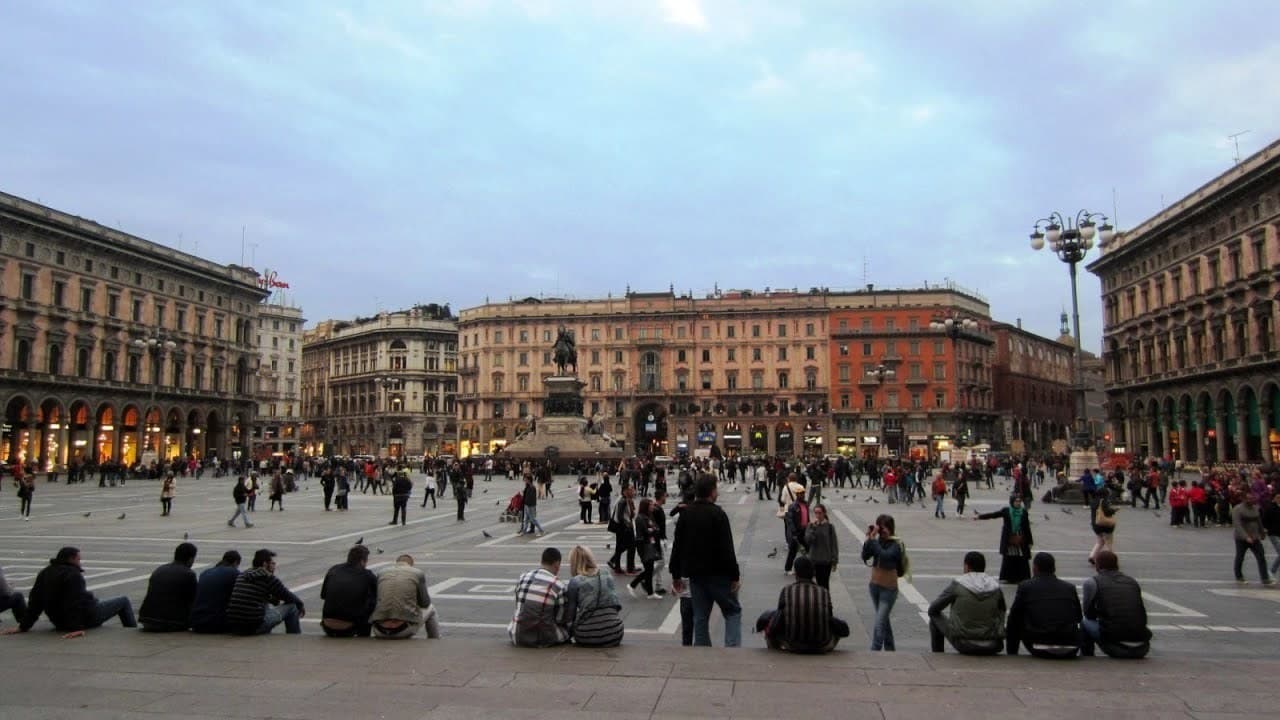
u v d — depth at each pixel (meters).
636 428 124.88
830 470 63.00
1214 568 20.00
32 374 75.75
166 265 92.62
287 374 156.50
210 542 25.55
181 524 31.36
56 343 79.06
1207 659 10.29
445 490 55.00
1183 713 7.98
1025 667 9.70
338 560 21.75
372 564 20.97
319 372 167.50
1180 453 76.06
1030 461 82.69
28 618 11.55
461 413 133.75
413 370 148.88
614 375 125.56
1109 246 91.06
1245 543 17.91
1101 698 8.46
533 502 28.62
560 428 79.94
